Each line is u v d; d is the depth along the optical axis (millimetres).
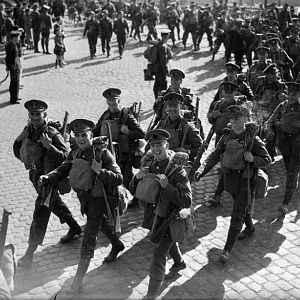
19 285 6199
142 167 5867
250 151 6414
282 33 19719
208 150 10453
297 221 7656
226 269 6441
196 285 6109
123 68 19188
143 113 13336
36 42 23250
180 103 7227
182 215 5680
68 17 37656
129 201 8133
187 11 22422
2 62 21453
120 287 6137
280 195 8523
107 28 21250
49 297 5969
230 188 6582
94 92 15844
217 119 8453
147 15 24938
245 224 7184
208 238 7215
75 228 7168
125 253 6883
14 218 8047
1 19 25656
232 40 17984
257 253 6797
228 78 9328
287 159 8031
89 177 5973
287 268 6453
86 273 6430
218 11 28484
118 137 7695
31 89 16594
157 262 5688
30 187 9273
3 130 12578
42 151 6688
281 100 9117
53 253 6941
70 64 20406
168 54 13578
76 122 6062
